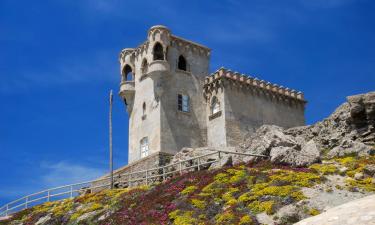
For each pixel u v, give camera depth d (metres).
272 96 71.69
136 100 70.81
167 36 67.94
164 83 66.94
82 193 56.62
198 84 70.44
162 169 55.44
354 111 45.91
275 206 32.66
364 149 42.91
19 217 50.00
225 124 65.38
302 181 35.81
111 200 44.97
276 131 46.00
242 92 68.50
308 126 51.62
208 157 51.97
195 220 34.09
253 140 49.72
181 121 66.81
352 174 37.19
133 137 69.81
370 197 25.02
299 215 31.19
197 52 72.00
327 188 34.66
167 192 41.22
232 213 33.25
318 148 47.66
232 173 40.31
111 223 38.47
